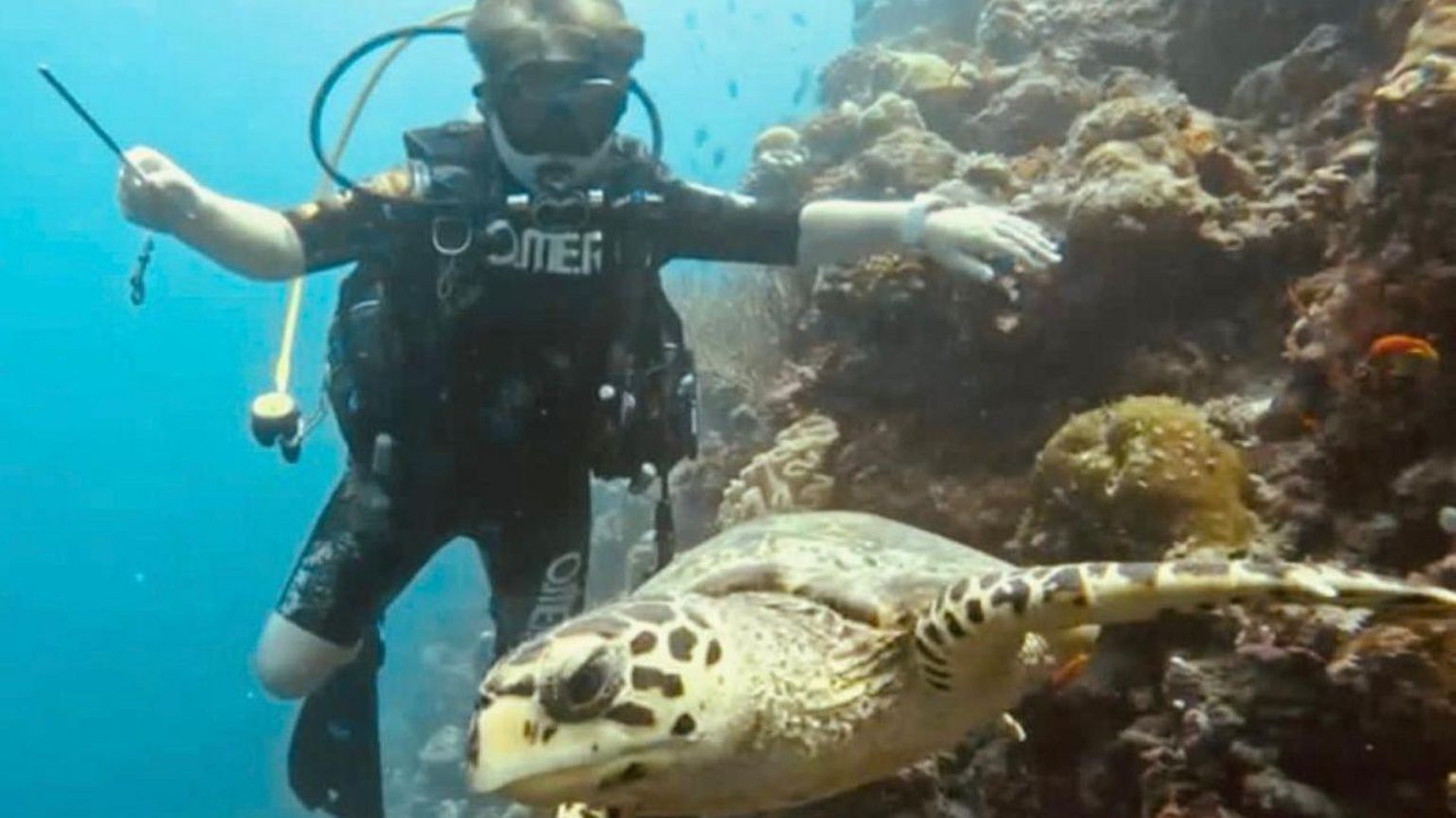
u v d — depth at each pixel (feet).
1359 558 12.31
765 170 25.71
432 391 15.17
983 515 16.69
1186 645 12.46
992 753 13.84
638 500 32.55
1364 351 12.73
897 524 11.44
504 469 15.65
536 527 16.05
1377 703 10.59
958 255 15.28
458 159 14.76
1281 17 20.85
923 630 8.39
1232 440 14.64
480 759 7.48
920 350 17.60
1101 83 23.12
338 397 15.44
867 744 8.96
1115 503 13.38
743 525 11.23
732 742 8.13
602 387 14.97
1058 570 7.89
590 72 14.30
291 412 16.10
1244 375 15.70
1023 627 7.97
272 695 16.43
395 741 46.73
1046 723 13.44
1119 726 12.98
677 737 7.84
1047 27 25.04
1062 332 16.60
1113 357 16.51
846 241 15.61
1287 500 13.15
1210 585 7.37
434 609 50.24
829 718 8.63
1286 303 15.69
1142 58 23.45
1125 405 14.01
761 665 8.33
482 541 16.40
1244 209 16.62
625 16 14.84
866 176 22.31
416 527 15.94
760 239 15.52
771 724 8.35
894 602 8.95
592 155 14.58
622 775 7.77
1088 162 16.92
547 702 7.58
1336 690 10.81
